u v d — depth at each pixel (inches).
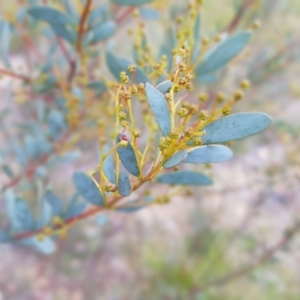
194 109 6.0
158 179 9.1
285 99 26.2
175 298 29.2
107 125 14.0
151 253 30.4
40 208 12.4
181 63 6.6
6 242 12.3
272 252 25.7
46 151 16.6
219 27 21.4
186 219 31.7
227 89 21.7
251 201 29.7
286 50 22.3
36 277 28.1
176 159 6.3
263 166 25.5
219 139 6.4
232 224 30.6
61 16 11.8
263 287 29.3
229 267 29.8
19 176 17.1
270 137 28.2
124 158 6.6
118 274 29.5
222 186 28.5
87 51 13.8
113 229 29.7
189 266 30.0
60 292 28.3
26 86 16.0
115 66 10.0
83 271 29.0
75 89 14.8
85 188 9.0
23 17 15.2
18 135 22.4
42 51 20.7
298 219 24.5
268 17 23.7
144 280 29.7
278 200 29.0
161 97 6.3
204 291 29.1
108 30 12.5
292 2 24.1
